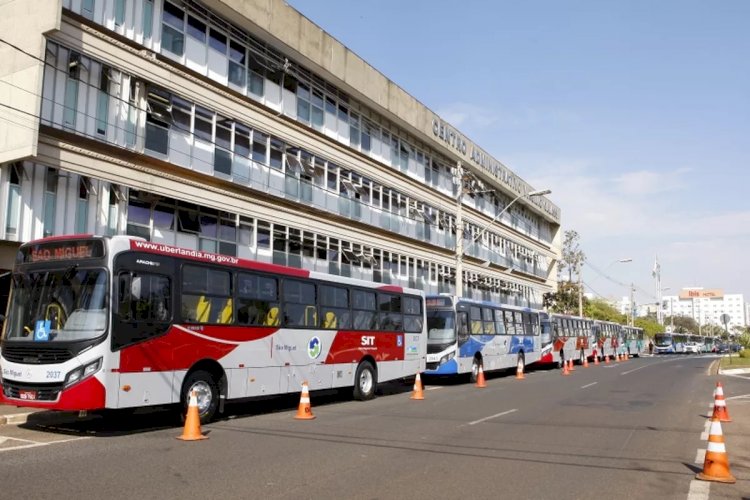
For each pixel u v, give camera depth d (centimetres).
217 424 1272
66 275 1110
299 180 2856
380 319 1867
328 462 899
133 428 1207
